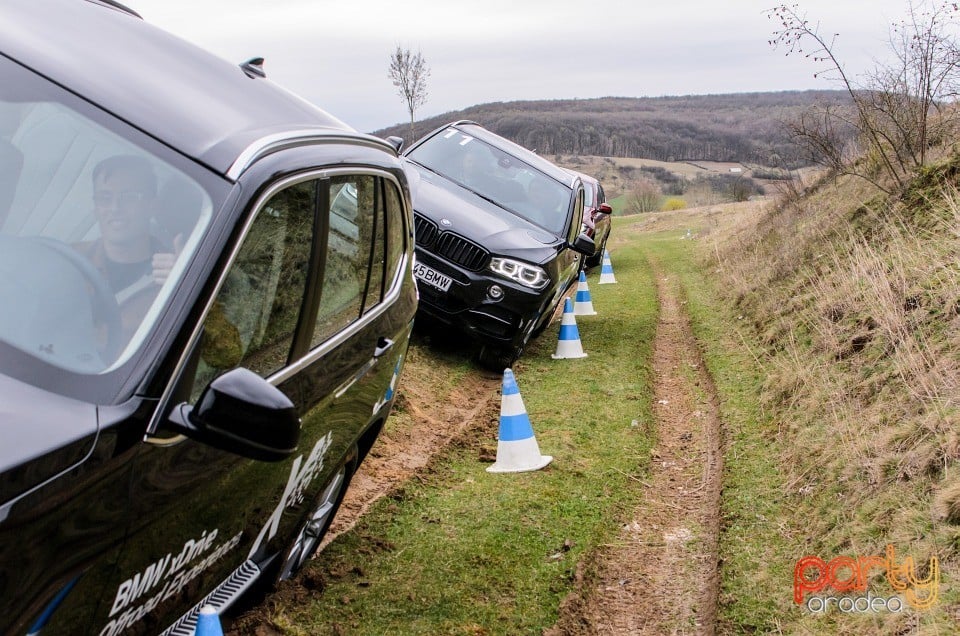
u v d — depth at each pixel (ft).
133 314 7.98
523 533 17.57
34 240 8.25
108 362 7.60
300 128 11.07
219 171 8.98
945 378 19.40
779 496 19.07
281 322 10.02
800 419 22.54
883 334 23.59
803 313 30.99
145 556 7.88
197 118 9.64
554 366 32.65
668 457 23.27
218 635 8.70
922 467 16.61
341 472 14.64
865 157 44.39
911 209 33.09
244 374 7.64
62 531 6.58
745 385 28.53
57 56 9.65
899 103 37.27
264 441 7.47
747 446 22.67
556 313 44.01
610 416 26.32
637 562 17.06
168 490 7.84
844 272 30.68
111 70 9.84
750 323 36.50
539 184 35.99
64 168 8.68
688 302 47.03
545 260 30.76
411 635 13.38
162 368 7.70
